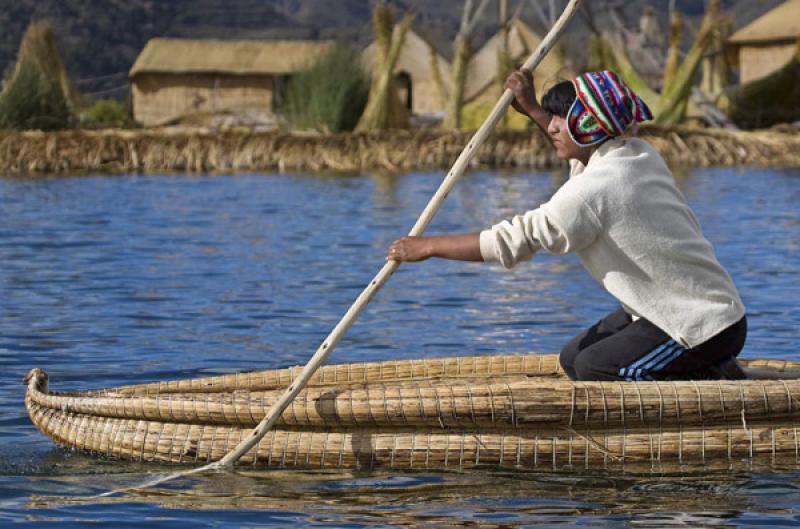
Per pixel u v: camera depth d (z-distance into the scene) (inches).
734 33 3053.6
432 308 698.8
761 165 1979.6
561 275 822.5
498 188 1572.3
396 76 3179.1
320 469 385.7
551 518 336.8
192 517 342.6
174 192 1545.3
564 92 394.6
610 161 386.6
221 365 552.1
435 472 379.9
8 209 1322.6
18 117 2145.7
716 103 2559.1
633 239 384.5
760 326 629.3
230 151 1993.1
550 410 379.2
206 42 3218.5
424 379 450.0
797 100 2524.6
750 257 900.0
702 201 1352.1
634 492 358.0
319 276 828.0
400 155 1989.4
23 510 350.0
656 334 394.3
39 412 428.8
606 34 2529.5
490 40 2869.1
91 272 852.6
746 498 351.6
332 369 449.4
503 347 586.6
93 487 371.9
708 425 384.8
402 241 390.3
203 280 812.6
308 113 2159.2
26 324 653.9
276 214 1264.8
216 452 392.5
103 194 1517.0
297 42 3211.1
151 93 3189.0
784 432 386.0
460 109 2193.7
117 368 546.9
